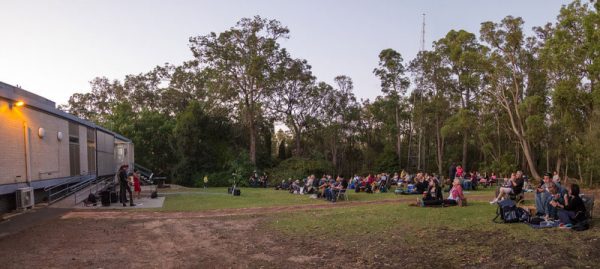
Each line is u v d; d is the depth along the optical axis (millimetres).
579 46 27266
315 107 57000
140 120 47312
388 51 55406
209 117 46062
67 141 20562
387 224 11109
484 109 43656
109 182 24906
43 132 17484
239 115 47500
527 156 36469
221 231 11156
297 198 21938
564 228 9453
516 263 7086
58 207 16438
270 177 42781
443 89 48875
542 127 34031
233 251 8766
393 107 58656
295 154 58250
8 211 14977
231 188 26328
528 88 39312
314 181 25828
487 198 18969
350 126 61469
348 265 7469
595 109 25562
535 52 38406
